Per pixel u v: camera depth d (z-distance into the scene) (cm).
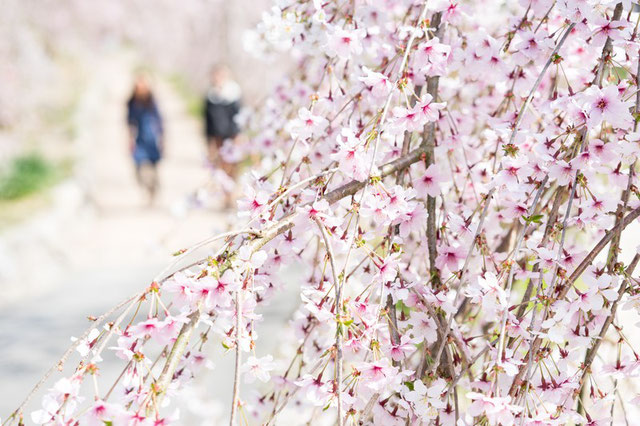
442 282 188
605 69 181
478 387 155
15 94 1497
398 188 154
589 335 156
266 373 146
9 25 1572
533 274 154
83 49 3366
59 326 596
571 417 150
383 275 152
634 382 216
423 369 174
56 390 121
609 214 170
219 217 971
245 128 296
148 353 374
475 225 168
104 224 1004
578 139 159
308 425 221
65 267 798
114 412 120
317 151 209
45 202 955
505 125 179
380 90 169
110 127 2011
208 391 412
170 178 1380
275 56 248
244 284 142
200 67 2442
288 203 187
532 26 208
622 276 160
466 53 187
